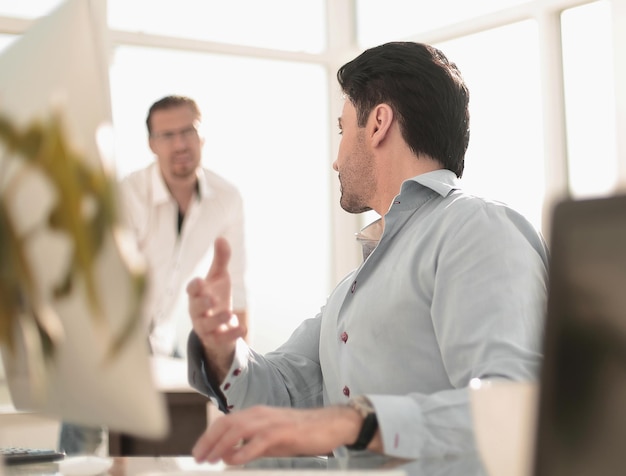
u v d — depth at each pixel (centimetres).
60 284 60
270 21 464
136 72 429
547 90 398
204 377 148
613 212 52
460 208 141
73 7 63
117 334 59
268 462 98
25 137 60
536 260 133
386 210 171
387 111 166
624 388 52
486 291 128
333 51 476
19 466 109
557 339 55
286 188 456
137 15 432
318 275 464
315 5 476
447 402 103
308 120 470
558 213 55
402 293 142
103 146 59
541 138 401
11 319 64
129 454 244
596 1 383
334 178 474
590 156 388
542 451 55
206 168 403
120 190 59
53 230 58
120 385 60
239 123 448
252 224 443
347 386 148
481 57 429
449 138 165
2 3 405
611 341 52
